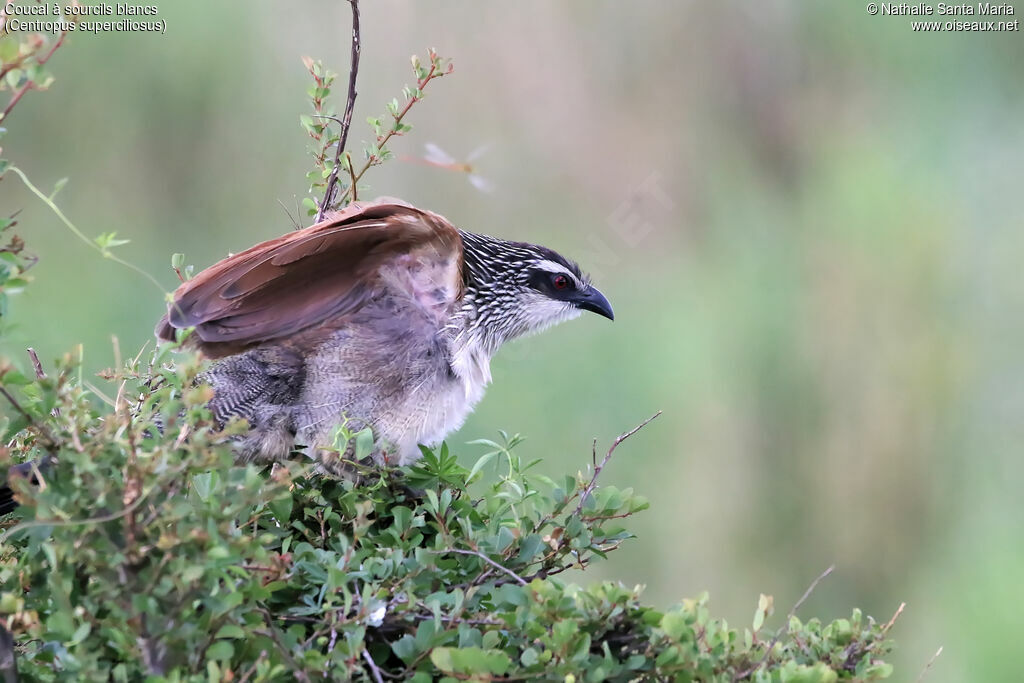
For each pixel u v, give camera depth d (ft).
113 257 14.15
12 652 12.84
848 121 56.39
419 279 20.97
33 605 13.47
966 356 53.21
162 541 11.55
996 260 53.57
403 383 20.83
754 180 55.93
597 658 13.75
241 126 47.98
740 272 53.78
